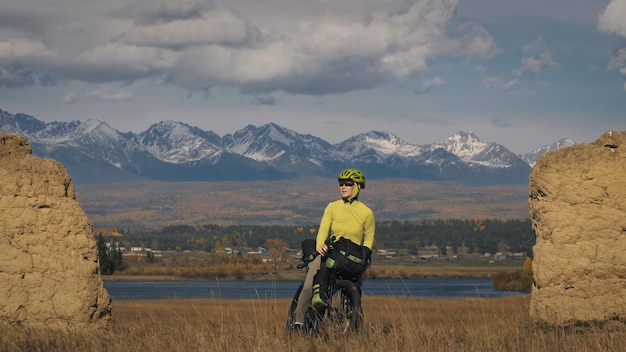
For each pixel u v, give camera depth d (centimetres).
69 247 1245
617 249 1207
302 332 997
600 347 924
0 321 1198
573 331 1079
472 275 17550
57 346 1005
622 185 1222
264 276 10450
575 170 1236
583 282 1203
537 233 1253
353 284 1015
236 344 944
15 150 1286
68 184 1290
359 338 949
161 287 10038
